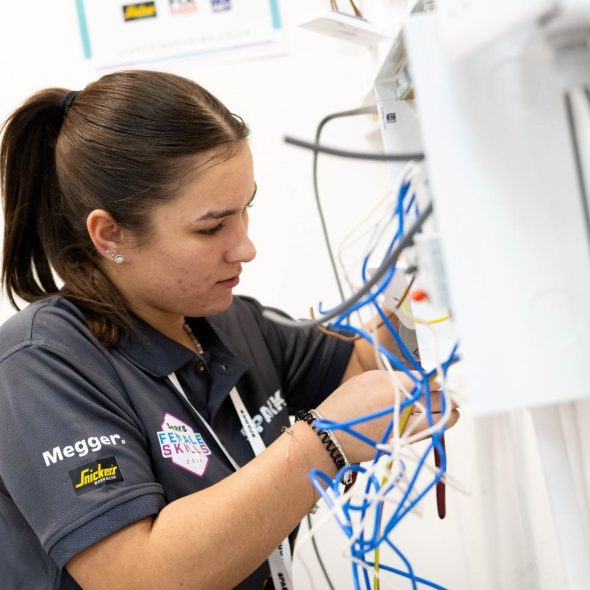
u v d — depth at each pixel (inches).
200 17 52.7
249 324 45.2
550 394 16.9
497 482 39.0
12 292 39.4
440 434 23.1
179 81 33.6
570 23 15.4
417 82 16.9
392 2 38.9
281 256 54.0
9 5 52.9
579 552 20.5
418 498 22.9
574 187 16.9
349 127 53.1
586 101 17.1
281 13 52.7
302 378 45.9
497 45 16.6
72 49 53.1
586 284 16.9
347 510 24.4
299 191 53.6
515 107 16.9
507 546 38.7
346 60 52.7
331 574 51.4
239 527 26.8
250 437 38.3
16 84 53.5
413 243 20.5
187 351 36.7
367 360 45.4
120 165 31.4
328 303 53.6
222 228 32.7
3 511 33.4
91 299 34.8
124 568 26.8
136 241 32.6
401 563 50.1
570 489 20.6
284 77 53.1
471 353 16.9
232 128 32.6
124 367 34.2
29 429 29.4
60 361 31.4
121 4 52.7
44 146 36.3
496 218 16.9
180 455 33.6
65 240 36.9
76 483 28.0
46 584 31.5
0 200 45.6
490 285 16.9
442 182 16.9
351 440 27.9
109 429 30.1
